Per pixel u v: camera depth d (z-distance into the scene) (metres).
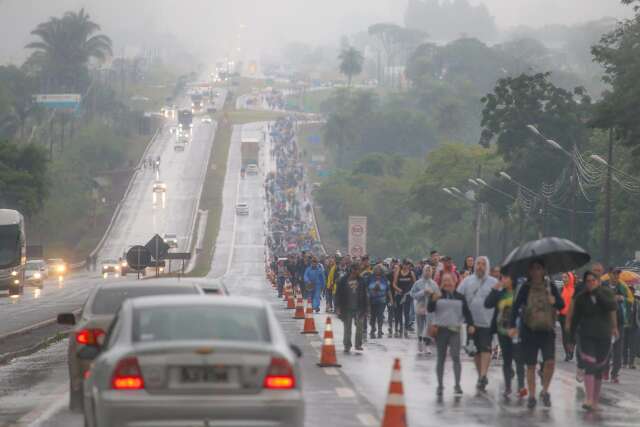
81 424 42.84
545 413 47.00
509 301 53.75
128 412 29.19
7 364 71.19
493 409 48.12
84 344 44.75
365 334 87.88
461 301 54.00
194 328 30.69
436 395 53.34
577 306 49.19
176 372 29.53
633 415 46.69
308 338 90.25
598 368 49.19
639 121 156.38
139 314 31.30
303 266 150.12
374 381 58.31
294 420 29.89
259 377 29.78
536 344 49.19
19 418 44.66
